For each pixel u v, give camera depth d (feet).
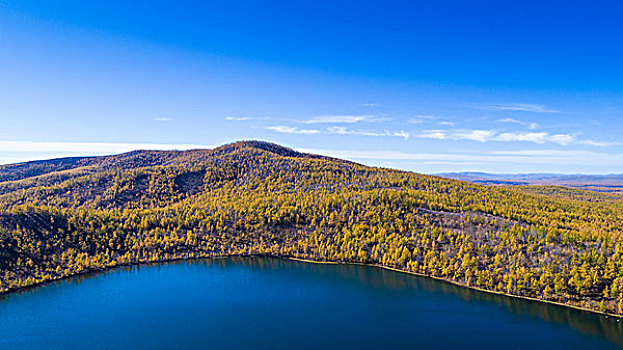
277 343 397.19
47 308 483.92
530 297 495.82
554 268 514.68
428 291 533.55
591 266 505.25
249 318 454.81
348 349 385.09
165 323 441.68
